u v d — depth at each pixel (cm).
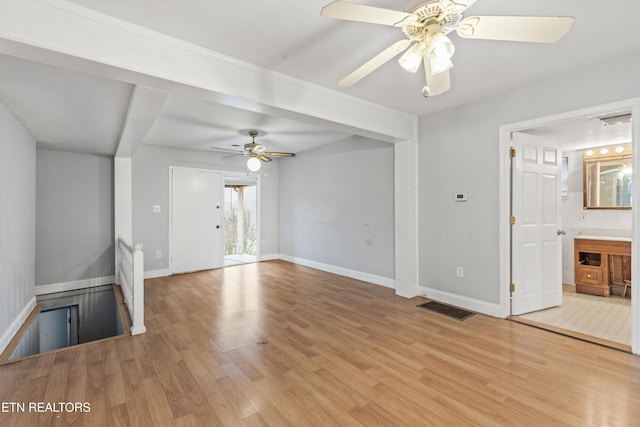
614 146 443
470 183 346
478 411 177
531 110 295
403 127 382
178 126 421
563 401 186
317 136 496
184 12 185
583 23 197
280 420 171
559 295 364
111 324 507
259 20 194
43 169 461
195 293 425
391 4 179
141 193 527
